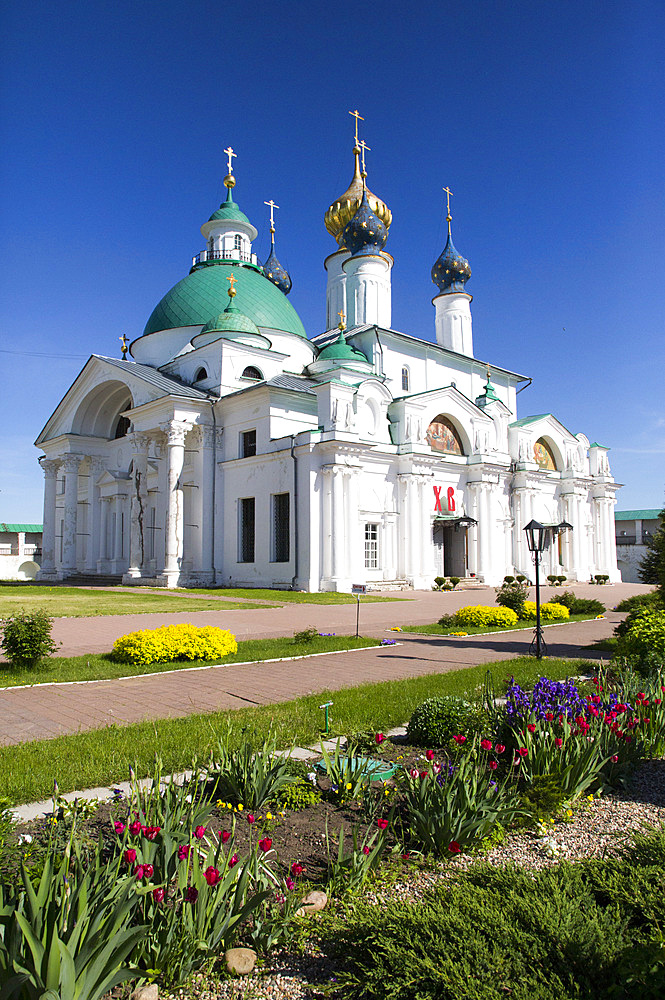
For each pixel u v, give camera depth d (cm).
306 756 741
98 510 4916
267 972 394
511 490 4806
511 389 5309
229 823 579
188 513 3916
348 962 400
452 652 1527
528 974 349
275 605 2670
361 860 482
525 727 703
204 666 1318
